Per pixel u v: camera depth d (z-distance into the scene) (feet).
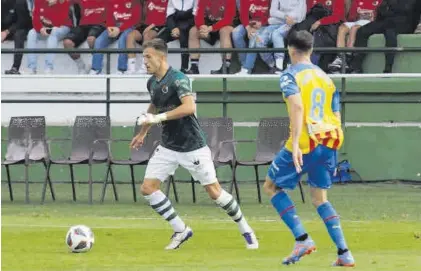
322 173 78.33
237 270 77.36
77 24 168.66
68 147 160.66
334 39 157.99
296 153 75.97
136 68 163.32
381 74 149.07
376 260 83.15
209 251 90.22
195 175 92.12
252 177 155.02
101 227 107.24
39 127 137.59
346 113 155.43
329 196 137.90
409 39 156.46
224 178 154.81
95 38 165.07
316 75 77.92
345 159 154.61
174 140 92.02
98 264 81.66
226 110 153.89
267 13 159.63
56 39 166.91
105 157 135.13
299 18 158.71
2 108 165.89
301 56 78.59
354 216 117.91
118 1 164.45
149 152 135.33
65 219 115.14
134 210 125.90
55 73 168.86
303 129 77.41
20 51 149.38
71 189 150.82
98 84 165.27
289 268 78.07
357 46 157.38
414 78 153.99
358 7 160.25
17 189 150.61
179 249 91.61
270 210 125.18
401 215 118.73
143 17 165.07
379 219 114.83
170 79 91.45
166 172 92.63
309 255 86.53
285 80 77.00
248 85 156.87
